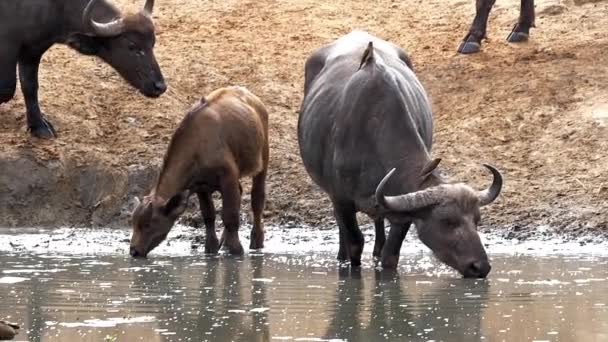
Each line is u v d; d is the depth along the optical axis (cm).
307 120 1814
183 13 2914
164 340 1283
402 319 1394
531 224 2158
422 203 1650
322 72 1862
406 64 1952
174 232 2242
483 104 2505
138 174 2389
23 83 2412
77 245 2108
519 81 2542
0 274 1755
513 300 1508
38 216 2352
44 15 2323
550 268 1778
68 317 1411
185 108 2569
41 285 1647
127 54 2347
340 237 1911
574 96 2470
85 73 2636
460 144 2409
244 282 1673
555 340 1277
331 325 1362
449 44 2744
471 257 1644
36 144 2416
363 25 2861
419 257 1917
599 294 1546
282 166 2412
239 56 2725
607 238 2084
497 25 2817
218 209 2300
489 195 1680
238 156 2048
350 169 1719
